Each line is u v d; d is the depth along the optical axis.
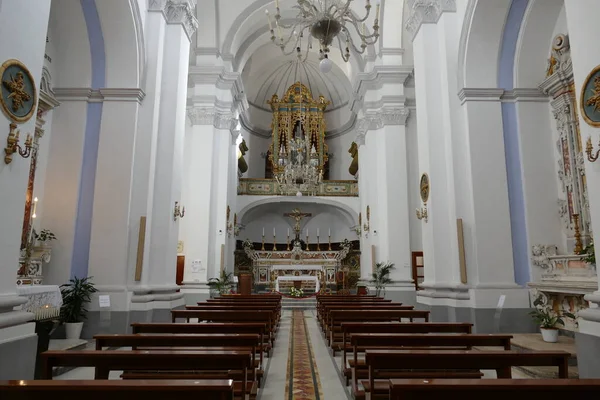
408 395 2.05
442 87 8.58
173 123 8.22
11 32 3.77
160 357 2.77
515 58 8.06
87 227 7.37
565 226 7.55
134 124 7.57
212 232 14.46
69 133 7.55
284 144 22.09
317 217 22.70
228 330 4.53
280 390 4.75
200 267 13.48
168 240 7.86
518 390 2.05
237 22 15.29
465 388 2.05
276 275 18.41
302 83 23.97
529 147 7.89
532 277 7.53
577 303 6.63
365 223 16.11
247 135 22.67
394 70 14.35
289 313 13.35
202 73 14.55
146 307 7.14
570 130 7.43
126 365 2.79
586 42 4.23
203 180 14.09
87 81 7.64
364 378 4.43
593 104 4.15
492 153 7.86
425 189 8.67
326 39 8.09
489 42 7.99
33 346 3.90
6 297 3.65
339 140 23.48
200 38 14.90
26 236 6.69
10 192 3.77
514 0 7.62
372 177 15.32
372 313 6.43
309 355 6.68
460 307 7.56
